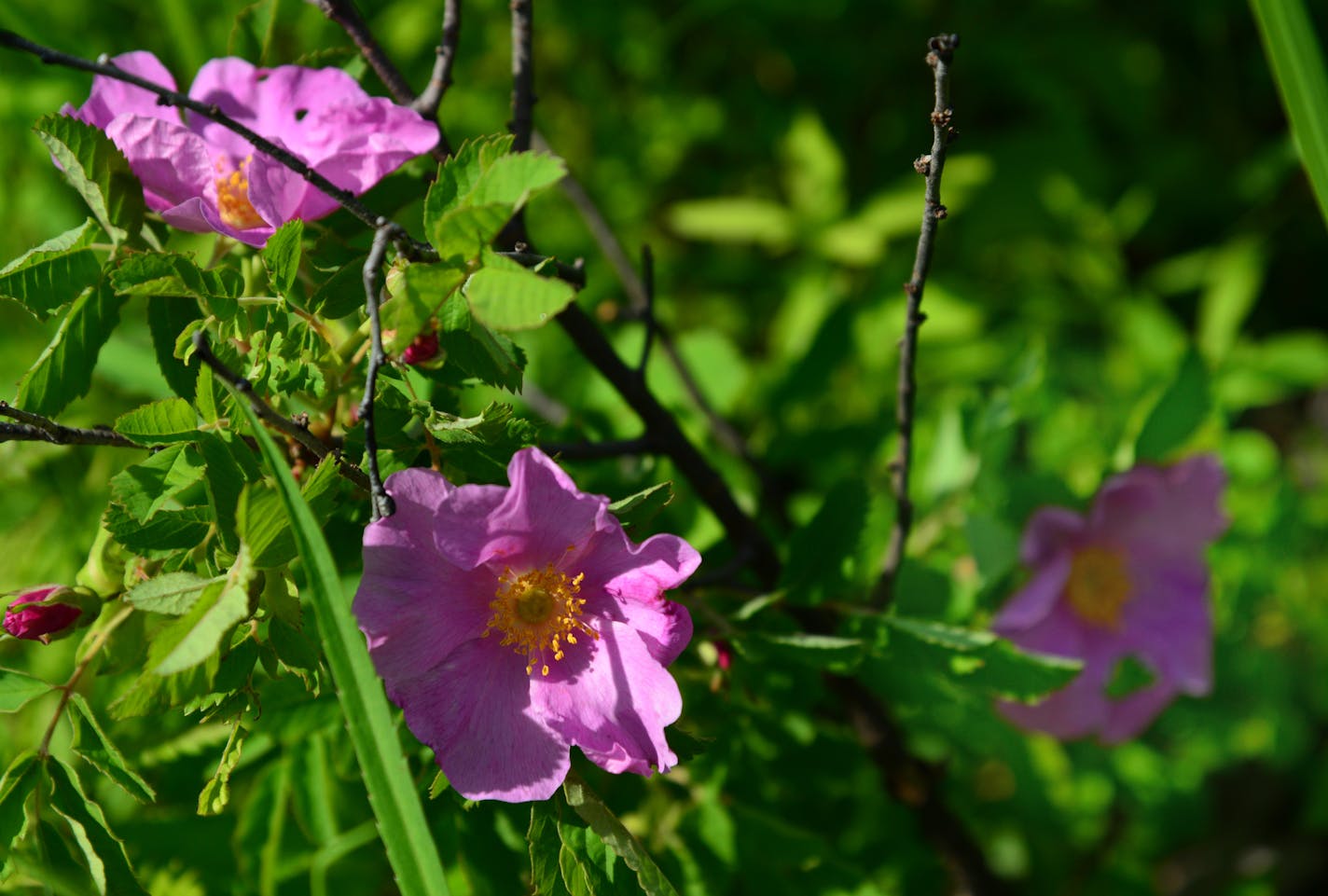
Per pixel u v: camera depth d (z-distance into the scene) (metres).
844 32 0.82
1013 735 0.59
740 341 0.78
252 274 0.45
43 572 0.55
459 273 0.41
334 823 0.50
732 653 0.47
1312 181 0.49
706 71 0.81
